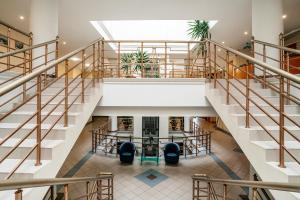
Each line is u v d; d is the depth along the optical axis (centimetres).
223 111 288
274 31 449
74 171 693
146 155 911
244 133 222
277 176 165
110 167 734
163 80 380
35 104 292
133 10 626
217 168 730
